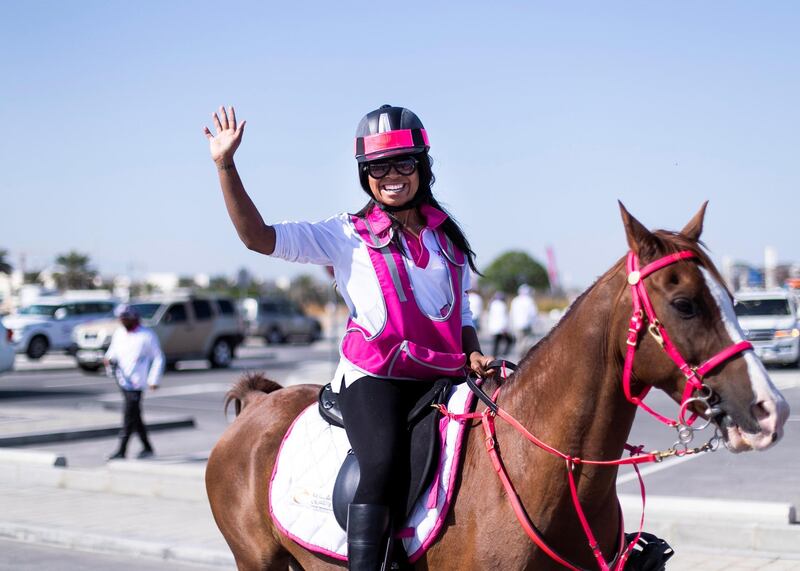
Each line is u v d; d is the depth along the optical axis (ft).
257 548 13.17
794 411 47.70
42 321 91.30
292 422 13.08
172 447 40.83
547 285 227.20
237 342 88.63
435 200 11.96
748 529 21.91
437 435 10.84
